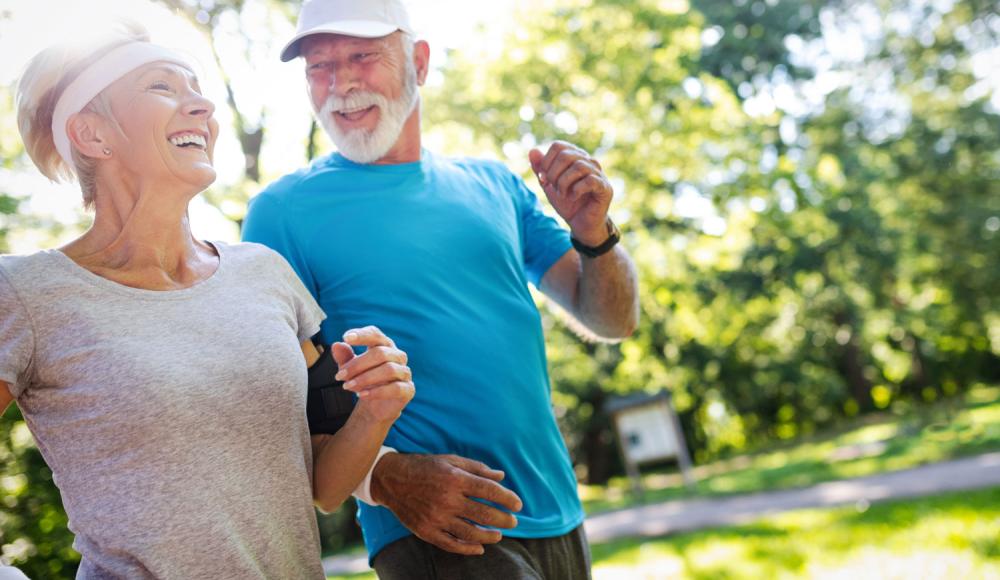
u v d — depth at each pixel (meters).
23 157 5.79
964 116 25.06
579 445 25.08
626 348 16.22
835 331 28.19
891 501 9.38
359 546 14.38
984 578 5.79
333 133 2.64
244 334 1.86
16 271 1.71
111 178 1.84
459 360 2.49
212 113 1.92
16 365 1.67
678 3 11.59
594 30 11.20
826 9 24.08
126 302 1.77
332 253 2.54
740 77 23.42
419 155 2.76
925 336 29.12
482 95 10.23
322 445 2.11
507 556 2.39
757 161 12.38
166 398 1.71
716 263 12.58
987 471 10.45
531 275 3.06
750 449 27.27
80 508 1.69
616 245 2.80
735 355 25.41
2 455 5.52
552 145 2.62
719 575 7.21
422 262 2.54
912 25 23.77
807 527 8.63
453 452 2.45
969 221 25.14
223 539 1.73
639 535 10.69
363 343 1.87
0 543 5.45
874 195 24.75
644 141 11.34
